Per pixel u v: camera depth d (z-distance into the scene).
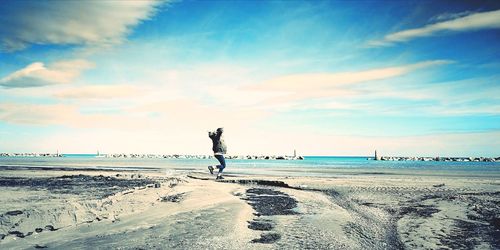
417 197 11.17
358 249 5.22
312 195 11.76
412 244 5.58
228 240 5.45
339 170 33.72
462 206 9.34
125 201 8.42
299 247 5.20
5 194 9.17
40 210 6.46
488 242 5.71
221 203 9.28
